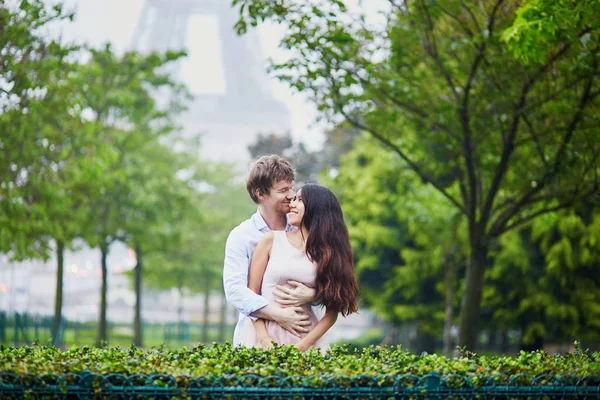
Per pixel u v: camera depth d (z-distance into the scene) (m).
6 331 29.08
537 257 24.00
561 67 11.12
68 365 5.16
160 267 37.28
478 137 12.47
